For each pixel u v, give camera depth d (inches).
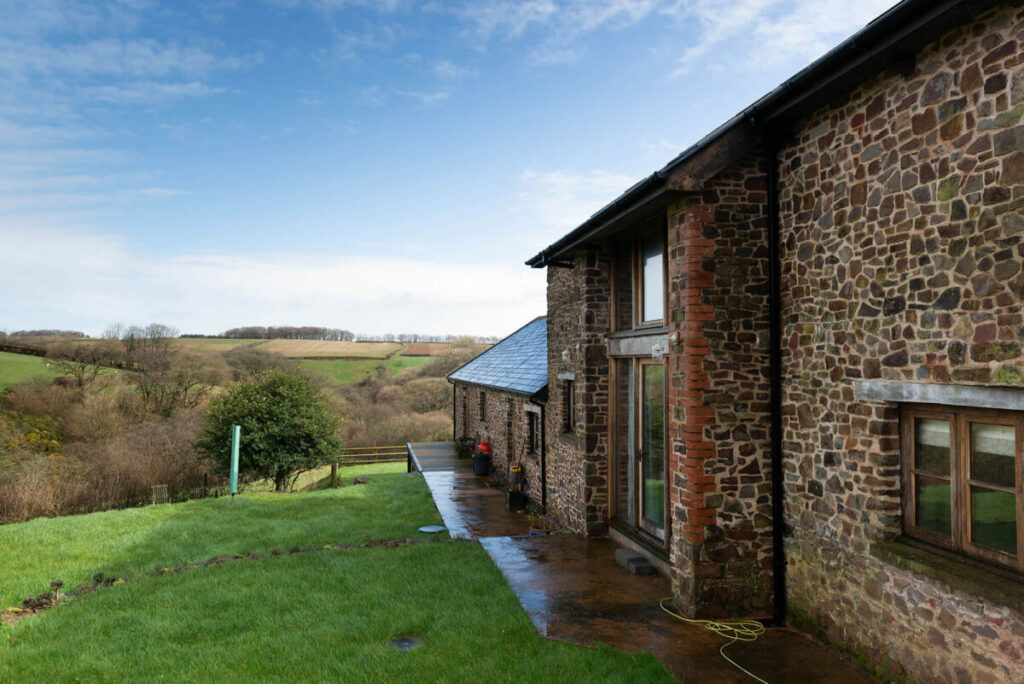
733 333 228.5
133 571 293.7
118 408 965.8
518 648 195.0
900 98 170.2
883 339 177.0
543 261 392.2
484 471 670.5
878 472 178.7
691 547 225.3
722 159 222.4
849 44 163.8
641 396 317.4
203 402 1083.9
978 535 153.6
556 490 421.7
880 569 177.5
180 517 433.7
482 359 920.3
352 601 240.1
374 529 395.2
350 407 1224.2
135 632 215.3
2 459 597.3
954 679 151.3
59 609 239.9
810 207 209.9
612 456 351.3
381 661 186.1
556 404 423.2
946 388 154.7
